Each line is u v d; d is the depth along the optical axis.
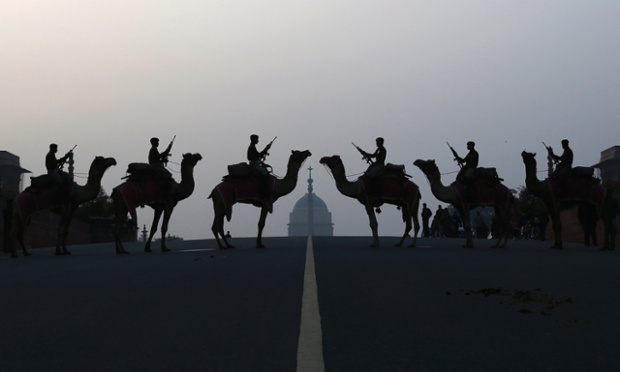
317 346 8.62
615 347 8.70
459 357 8.16
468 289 13.65
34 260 23.80
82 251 33.19
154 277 16.02
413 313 10.89
